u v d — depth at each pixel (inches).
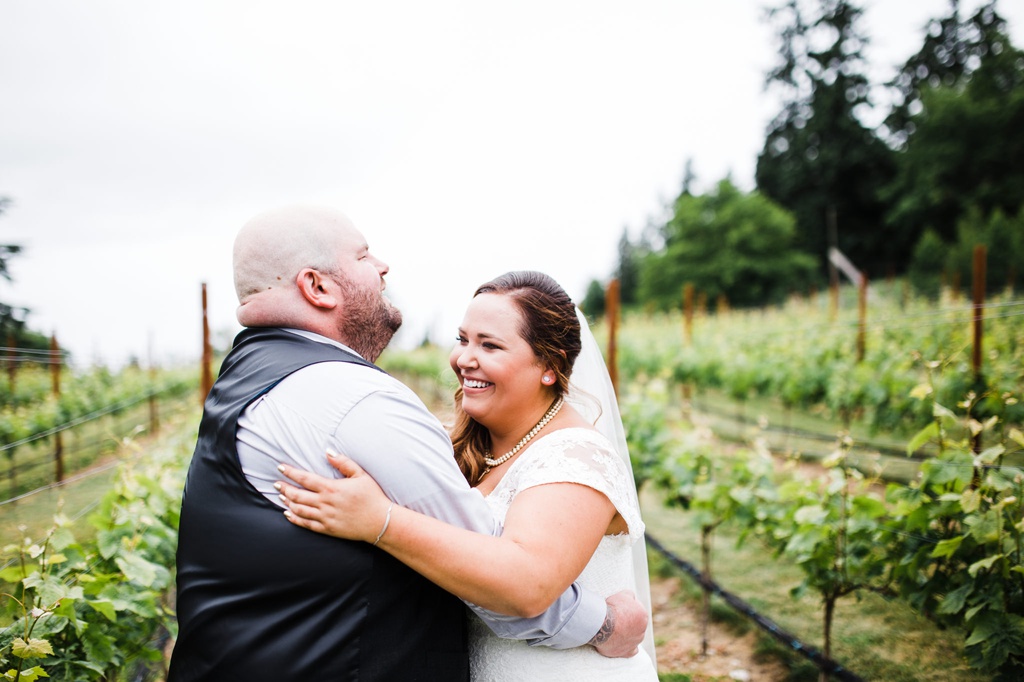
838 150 1373.0
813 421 307.7
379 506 48.2
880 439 246.4
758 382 302.0
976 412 168.7
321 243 57.0
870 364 248.4
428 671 52.5
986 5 1334.9
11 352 140.9
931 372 115.3
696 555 184.9
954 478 102.7
